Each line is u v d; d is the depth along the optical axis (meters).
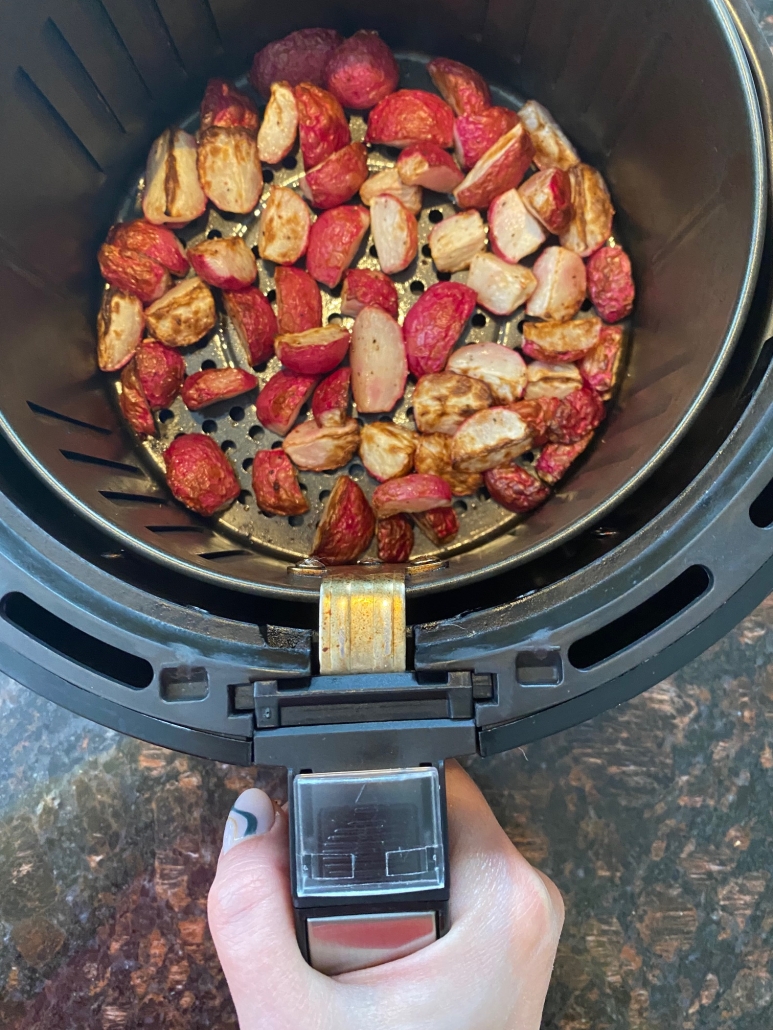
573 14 0.27
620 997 0.31
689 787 0.32
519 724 0.19
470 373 0.29
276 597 0.20
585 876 0.32
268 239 0.30
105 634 0.19
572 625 0.18
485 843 0.23
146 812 0.31
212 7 0.29
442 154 0.30
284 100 0.29
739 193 0.22
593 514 0.21
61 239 0.28
